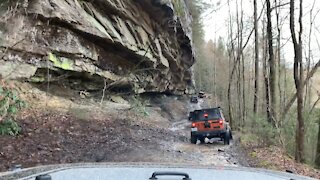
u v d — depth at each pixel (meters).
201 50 72.00
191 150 14.66
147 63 28.91
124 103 25.64
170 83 42.56
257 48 26.16
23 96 14.16
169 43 34.34
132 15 24.53
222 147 16.28
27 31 14.94
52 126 12.32
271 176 2.52
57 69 17.14
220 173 2.55
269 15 20.03
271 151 15.51
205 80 73.50
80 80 20.58
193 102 49.97
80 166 2.59
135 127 18.08
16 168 2.54
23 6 14.43
